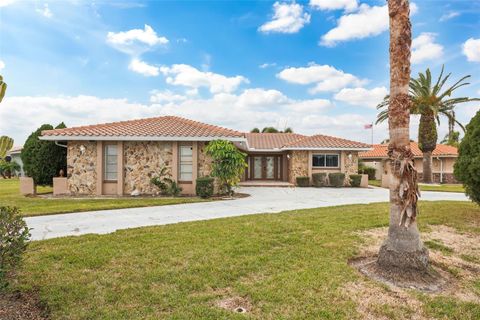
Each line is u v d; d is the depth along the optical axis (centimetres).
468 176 862
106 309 374
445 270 525
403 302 405
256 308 383
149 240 677
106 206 1193
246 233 738
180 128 1733
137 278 468
